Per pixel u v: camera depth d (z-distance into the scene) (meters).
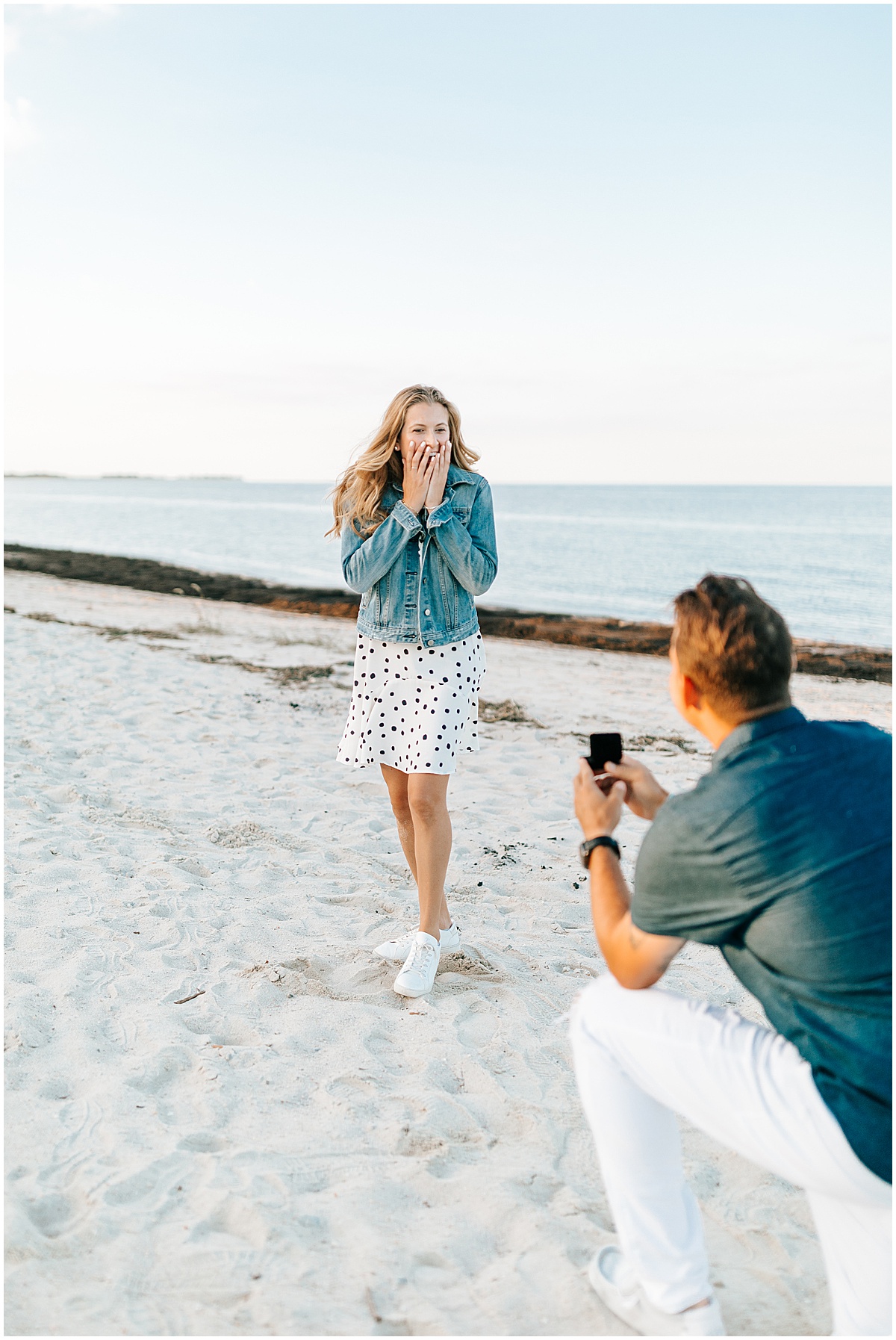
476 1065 2.77
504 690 9.41
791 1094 1.52
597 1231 2.12
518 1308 1.87
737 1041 1.62
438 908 3.35
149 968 3.28
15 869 4.06
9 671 8.73
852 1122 1.44
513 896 4.24
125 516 62.47
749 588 1.65
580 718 8.06
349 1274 1.93
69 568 23.12
